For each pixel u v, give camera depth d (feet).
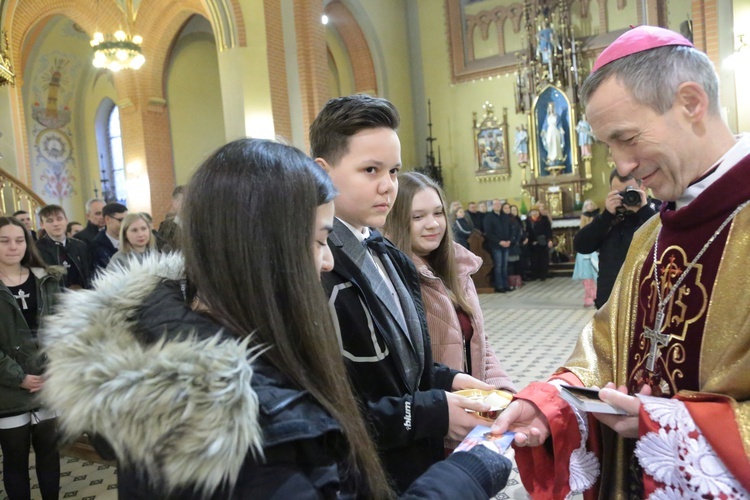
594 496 4.52
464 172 45.44
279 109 30.04
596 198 40.63
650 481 3.54
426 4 45.91
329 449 2.71
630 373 4.28
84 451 12.66
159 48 36.73
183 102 38.91
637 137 3.64
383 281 4.62
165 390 2.14
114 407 2.14
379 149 4.50
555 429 4.13
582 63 40.52
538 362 17.48
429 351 4.90
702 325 3.67
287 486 2.36
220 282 2.67
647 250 4.42
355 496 2.80
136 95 36.78
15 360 9.27
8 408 9.18
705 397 3.48
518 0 42.88
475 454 3.10
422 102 46.57
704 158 3.68
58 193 48.42
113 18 35.91
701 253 3.76
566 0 40.45
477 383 4.97
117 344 2.41
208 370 2.23
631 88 3.56
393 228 6.46
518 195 43.50
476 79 44.47
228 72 29.27
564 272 38.58
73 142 49.73
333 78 44.78
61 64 47.44
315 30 32.22
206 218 2.72
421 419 4.13
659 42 3.60
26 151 36.14
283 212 2.72
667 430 3.40
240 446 2.17
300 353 2.77
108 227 15.69
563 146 41.01
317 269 3.10
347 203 4.58
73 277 14.79
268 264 2.68
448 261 6.60
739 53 25.17
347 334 4.21
